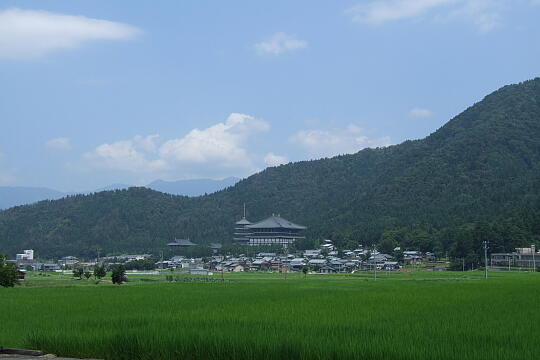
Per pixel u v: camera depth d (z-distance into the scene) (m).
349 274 152.50
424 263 181.12
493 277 110.06
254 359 25.19
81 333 30.30
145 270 192.50
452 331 28.97
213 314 38.56
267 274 164.25
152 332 29.00
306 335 27.98
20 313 42.88
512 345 25.31
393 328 30.39
